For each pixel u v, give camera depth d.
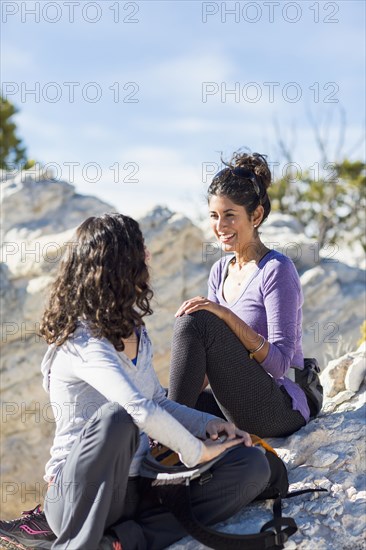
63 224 9.25
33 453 8.02
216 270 3.56
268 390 3.11
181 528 2.80
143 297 2.77
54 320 2.70
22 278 8.27
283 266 3.29
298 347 3.41
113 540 2.64
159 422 2.53
